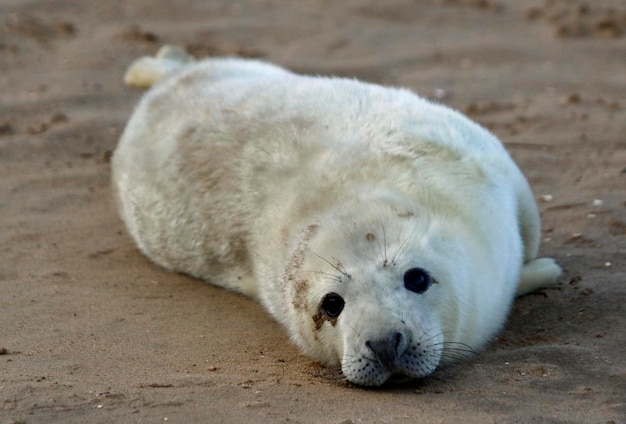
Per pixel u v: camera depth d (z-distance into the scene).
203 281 20.41
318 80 20.55
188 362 16.25
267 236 17.88
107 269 20.91
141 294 19.59
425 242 15.91
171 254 20.47
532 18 39.81
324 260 15.87
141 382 15.17
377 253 15.70
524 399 14.22
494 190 17.81
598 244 20.28
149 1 41.94
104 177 26.20
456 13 40.59
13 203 24.53
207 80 22.16
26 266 20.89
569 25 38.06
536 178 24.22
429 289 15.59
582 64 34.34
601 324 17.02
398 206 16.48
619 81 32.41
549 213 22.06
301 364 16.33
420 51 35.94
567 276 19.06
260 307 19.06
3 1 41.91
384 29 38.62
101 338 17.30
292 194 17.61
